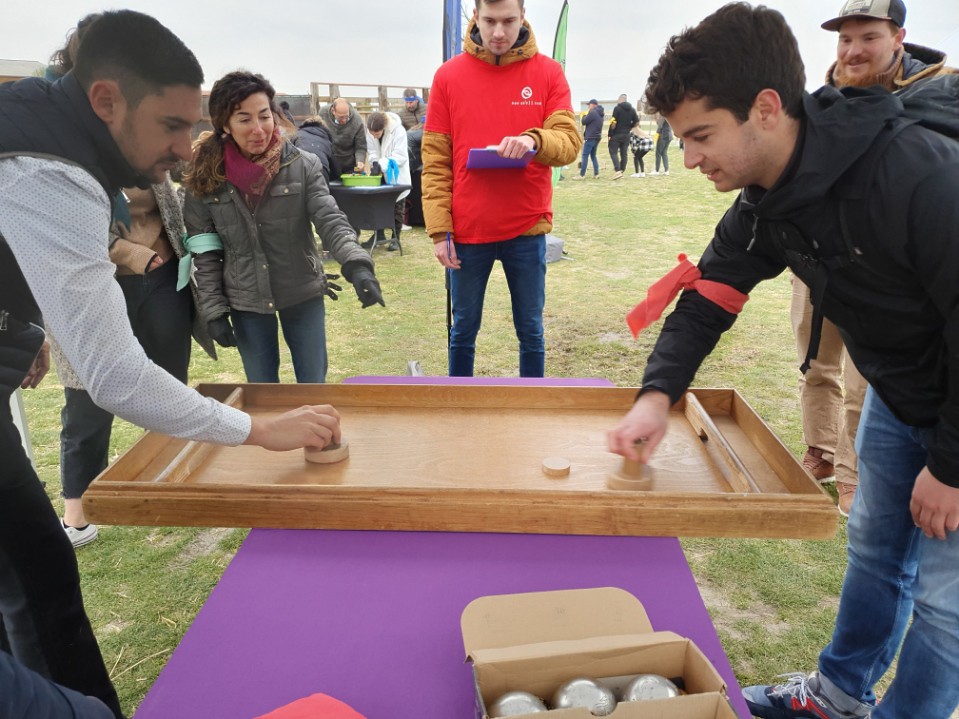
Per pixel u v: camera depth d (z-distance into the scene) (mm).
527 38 2598
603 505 1215
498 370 3961
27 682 701
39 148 977
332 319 4914
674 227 8273
